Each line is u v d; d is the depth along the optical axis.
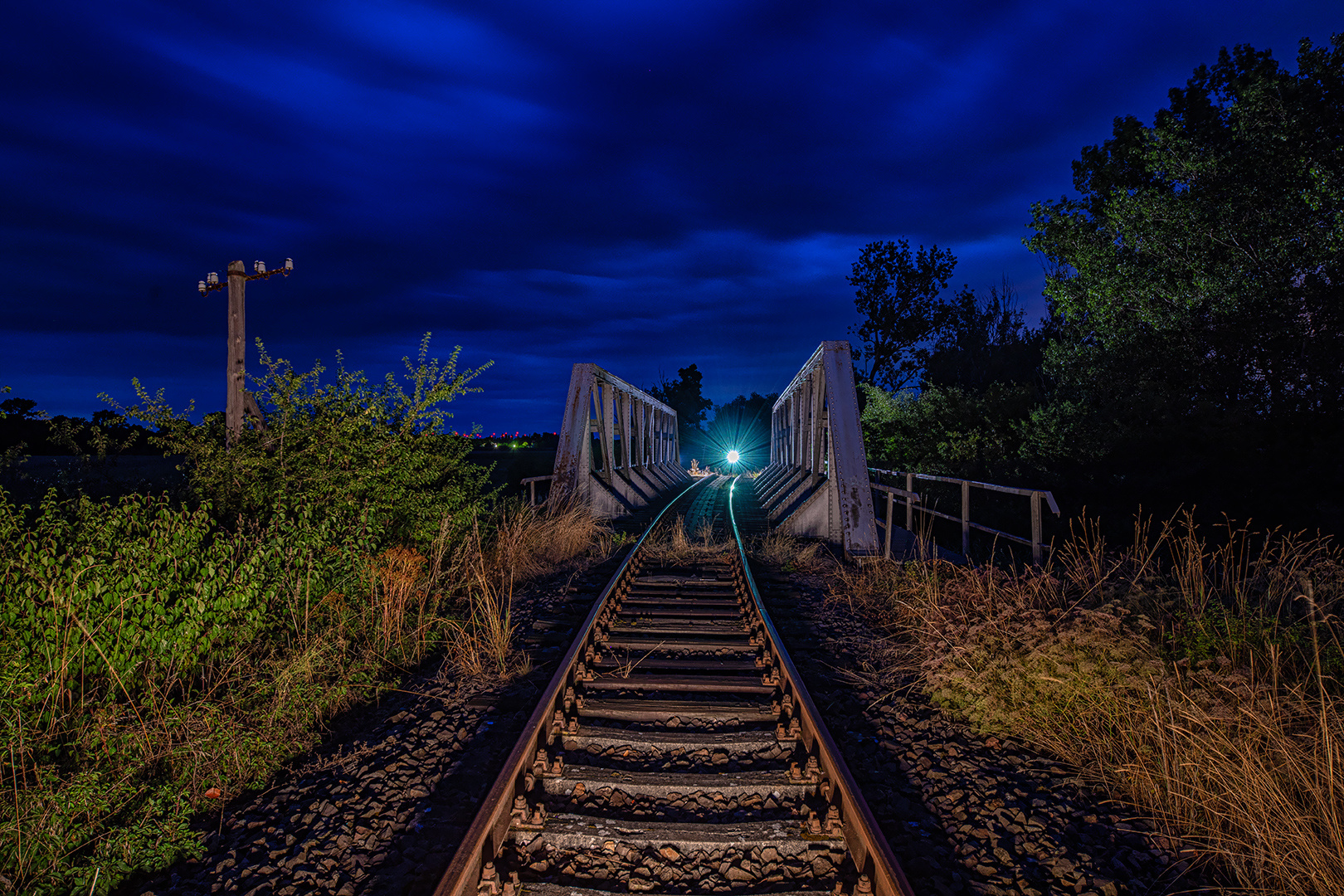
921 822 3.35
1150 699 3.78
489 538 9.62
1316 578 5.20
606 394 16.72
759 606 6.74
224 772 3.75
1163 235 12.81
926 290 39.19
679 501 19.64
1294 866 2.77
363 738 4.29
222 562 5.28
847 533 10.44
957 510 14.02
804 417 17.14
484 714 4.54
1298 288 11.16
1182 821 3.21
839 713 4.54
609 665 5.48
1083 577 6.12
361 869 3.01
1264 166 11.83
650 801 3.52
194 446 7.92
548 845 3.11
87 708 4.08
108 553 4.76
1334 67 11.35
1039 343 22.34
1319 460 9.41
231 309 10.61
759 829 3.18
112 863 3.04
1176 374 12.48
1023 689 4.27
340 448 8.05
